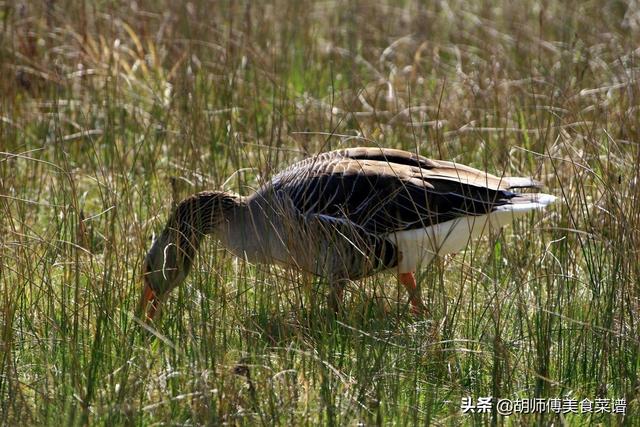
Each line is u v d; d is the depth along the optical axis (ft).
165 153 48.32
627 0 67.92
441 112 51.26
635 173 38.73
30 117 52.01
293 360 32.27
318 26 66.18
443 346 32.73
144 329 33.63
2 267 35.19
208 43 57.93
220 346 32.07
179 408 29.04
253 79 55.77
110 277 34.94
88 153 48.32
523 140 47.42
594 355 32.09
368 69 60.03
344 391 30.37
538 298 34.04
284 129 49.34
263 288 35.45
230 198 38.14
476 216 36.01
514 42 62.13
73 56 57.21
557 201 41.70
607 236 38.32
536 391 30.40
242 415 28.68
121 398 28.94
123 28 61.31
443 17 68.64
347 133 49.16
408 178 36.22
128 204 40.55
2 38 57.16
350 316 33.27
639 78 52.06
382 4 70.74
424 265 37.78
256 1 67.15
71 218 38.99
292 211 36.22
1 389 30.55
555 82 51.78
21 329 33.24
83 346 32.27
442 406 30.60
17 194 43.01
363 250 35.96
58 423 28.48
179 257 36.70
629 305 32.91
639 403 30.04
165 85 54.95
